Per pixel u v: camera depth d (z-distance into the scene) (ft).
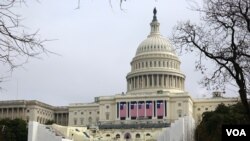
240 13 94.22
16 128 533.55
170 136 355.15
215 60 98.89
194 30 103.30
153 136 634.43
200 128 355.97
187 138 350.43
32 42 51.52
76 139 539.29
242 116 306.55
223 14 96.89
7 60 51.13
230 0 95.66
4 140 494.18
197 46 102.42
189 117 364.79
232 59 96.53
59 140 374.22
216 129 319.68
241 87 94.68
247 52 99.66
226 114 330.13
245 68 101.50
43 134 380.17
